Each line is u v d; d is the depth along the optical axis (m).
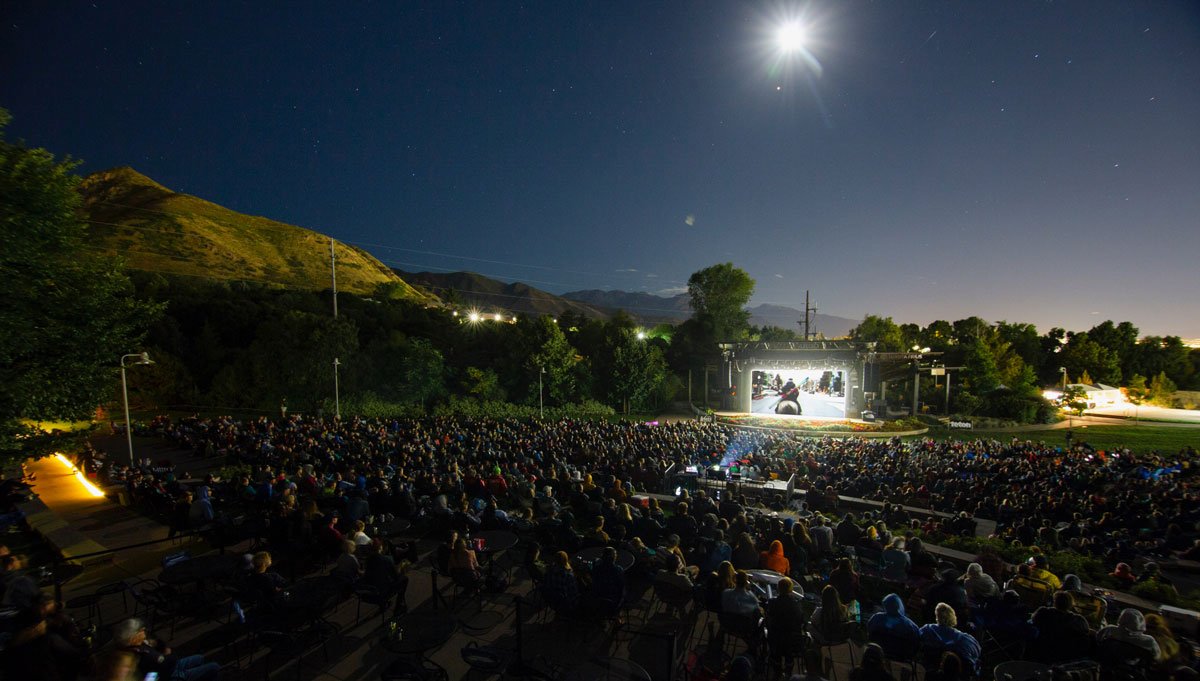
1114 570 10.79
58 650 5.43
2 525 12.98
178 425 29.86
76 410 12.65
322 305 70.38
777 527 10.87
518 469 16.95
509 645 7.56
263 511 12.62
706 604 7.59
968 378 60.47
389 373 51.00
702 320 75.50
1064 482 18.88
